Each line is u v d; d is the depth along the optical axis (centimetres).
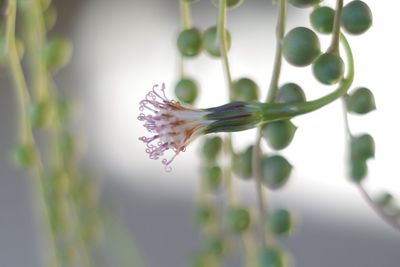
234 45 46
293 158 48
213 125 22
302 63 22
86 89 51
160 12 49
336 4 22
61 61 28
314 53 22
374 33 41
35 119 29
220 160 26
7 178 56
